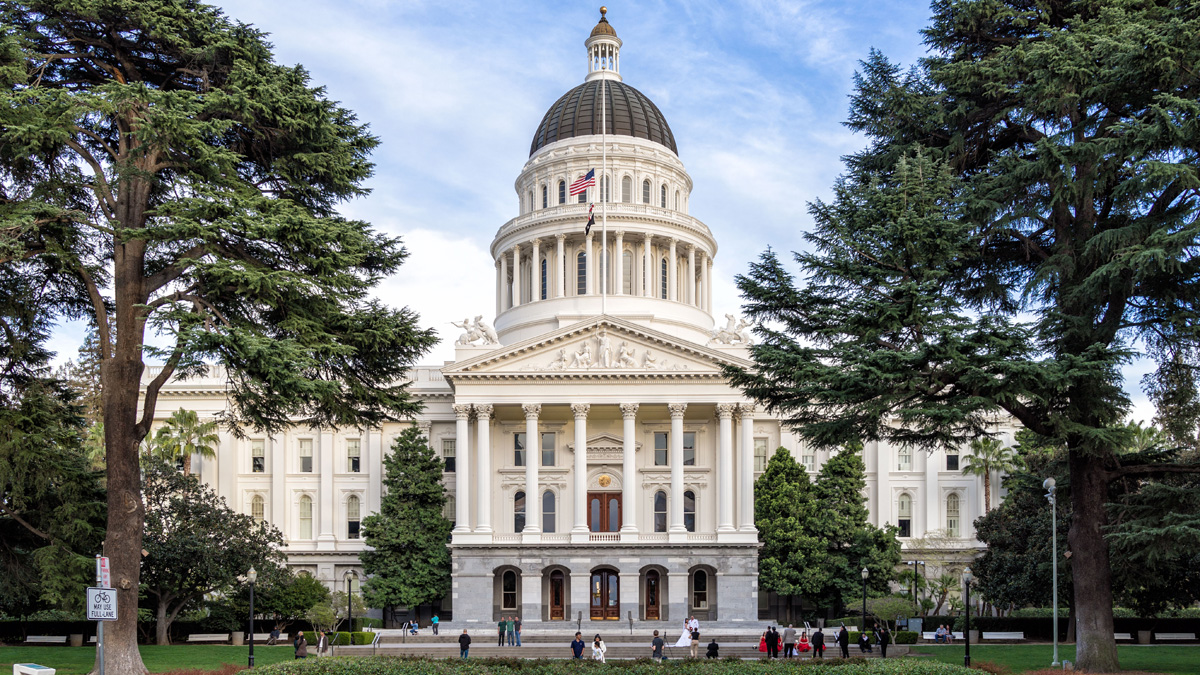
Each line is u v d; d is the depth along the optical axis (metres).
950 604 85.25
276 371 34.09
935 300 34.38
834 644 68.25
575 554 81.62
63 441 45.75
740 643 72.69
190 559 64.56
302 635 53.59
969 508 94.25
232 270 34.53
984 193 37.97
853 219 36.47
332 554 92.12
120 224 37.00
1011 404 34.97
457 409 84.12
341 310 39.22
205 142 38.31
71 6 36.47
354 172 39.97
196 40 38.34
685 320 101.94
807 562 80.50
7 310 40.50
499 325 105.38
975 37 40.91
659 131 112.25
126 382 38.09
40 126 33.69
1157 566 43.41
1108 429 35.66
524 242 104.25
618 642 73.94
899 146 40.50
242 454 94.31
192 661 52.25
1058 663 44.50
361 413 42.00
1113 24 35.19
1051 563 56.94
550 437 88.94
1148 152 34.62
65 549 43.06
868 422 36.50
